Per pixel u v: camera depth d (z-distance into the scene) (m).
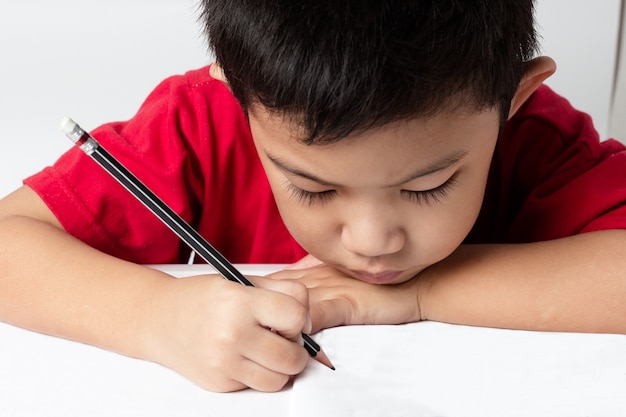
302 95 0.73
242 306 0.81
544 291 0.91
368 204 0.80
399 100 0.72
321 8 0.73
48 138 1.60
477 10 0.75
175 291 0.86
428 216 0.83
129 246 1.06
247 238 1.18
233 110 1.10
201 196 1.13
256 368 0.80
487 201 1.15
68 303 0.89
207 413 0.77
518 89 0.89
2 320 0.92
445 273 0.93
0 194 1.44
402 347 0.85
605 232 0.96
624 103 1.54
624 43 1.55
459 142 0.78
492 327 0.90
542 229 1.06
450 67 0.74
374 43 0.71
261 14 0.76
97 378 0.82
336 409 0.76
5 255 0.94
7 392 0.79
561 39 1.72
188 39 1.86
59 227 1.01
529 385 0.79
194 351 0.81
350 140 0.74
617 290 0.91
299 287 0.87
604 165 1.05
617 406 0.76
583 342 0.86
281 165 0.80
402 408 0.76
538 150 1.12
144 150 1.06
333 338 0.87
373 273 0.88
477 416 0.75
